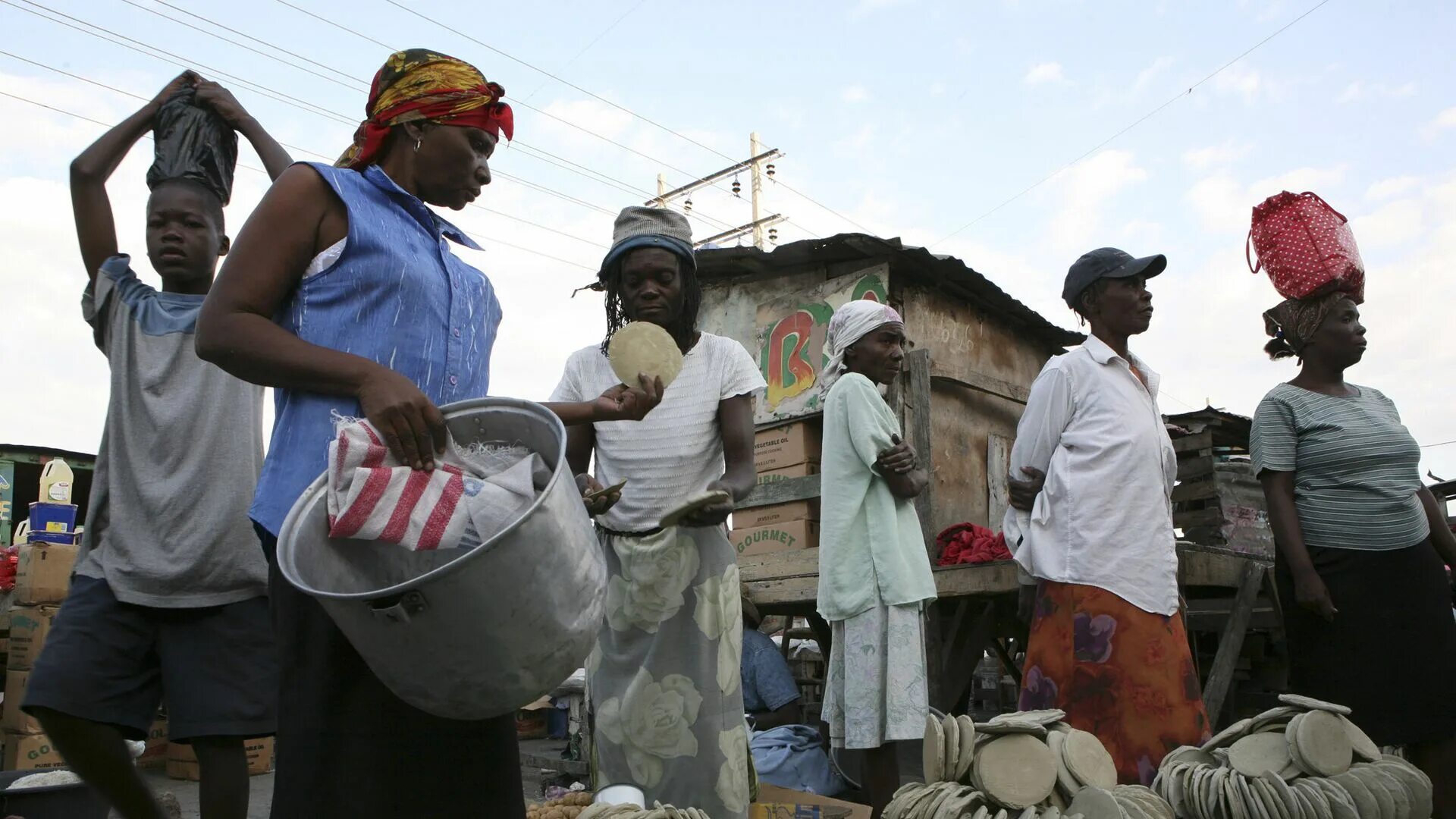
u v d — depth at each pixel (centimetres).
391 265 156
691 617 271
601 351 294
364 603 120
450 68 169
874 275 805
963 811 242
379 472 136
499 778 148
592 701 279
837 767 398
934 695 524
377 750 140
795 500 710
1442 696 330
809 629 811
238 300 144
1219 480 759
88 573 246
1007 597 537
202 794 242
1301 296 374
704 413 280
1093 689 304
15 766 525
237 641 244
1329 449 353
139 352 254
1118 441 318
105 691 236
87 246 276
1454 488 671
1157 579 310
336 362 141
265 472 150
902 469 337
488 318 180
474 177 173
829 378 385
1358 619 342
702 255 841
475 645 125
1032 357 992
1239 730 285
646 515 276
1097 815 243
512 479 143
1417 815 265
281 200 150
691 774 265
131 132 276
